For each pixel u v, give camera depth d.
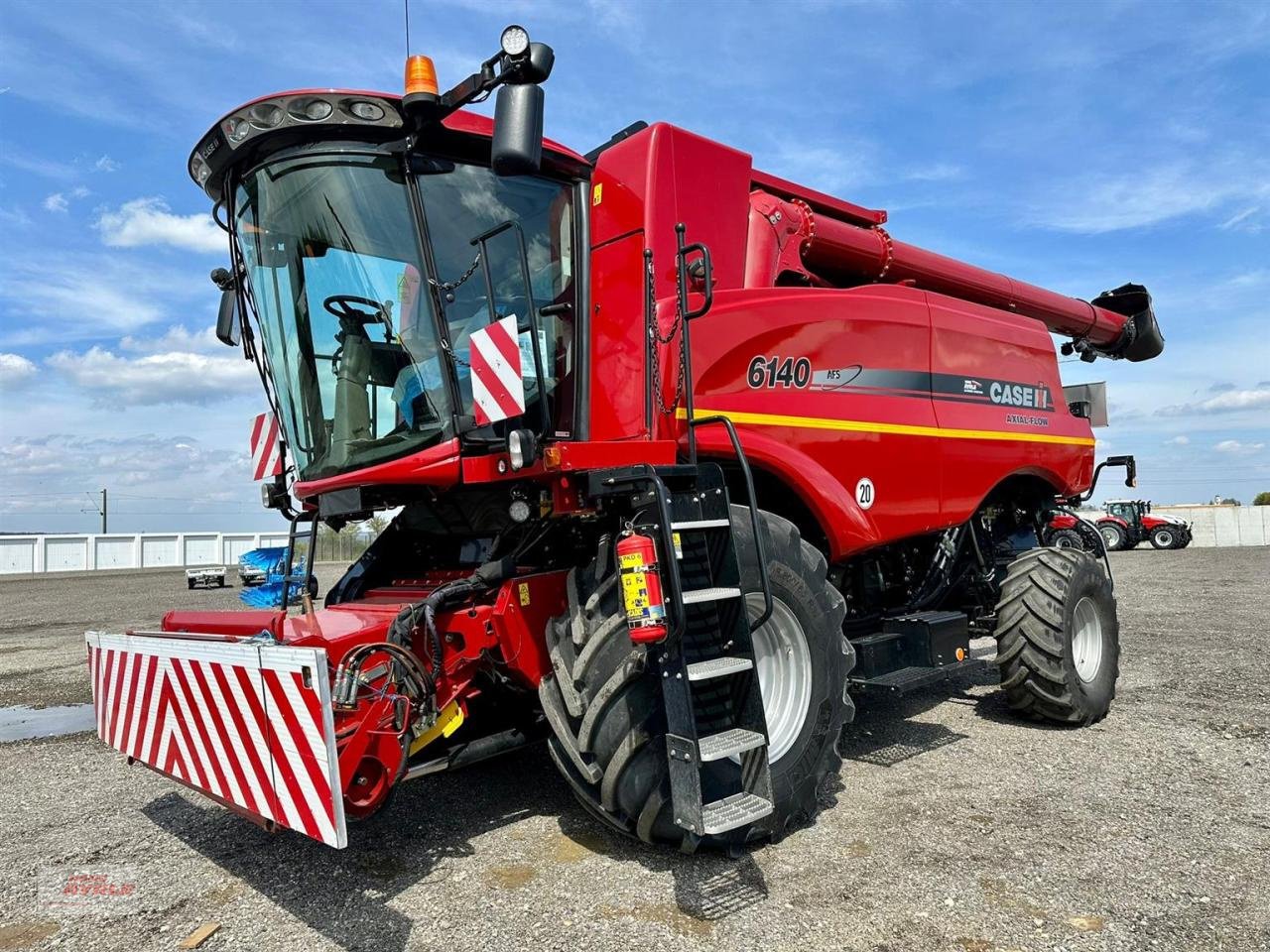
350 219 3.68
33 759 5.28
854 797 4.05
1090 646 5.47
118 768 5.04
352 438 3.85
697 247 3.46
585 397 4.04
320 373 3.96
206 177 4.09
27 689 7.60
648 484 3.12
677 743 2.99
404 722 3.11
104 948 2.80
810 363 4.58
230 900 3.13
